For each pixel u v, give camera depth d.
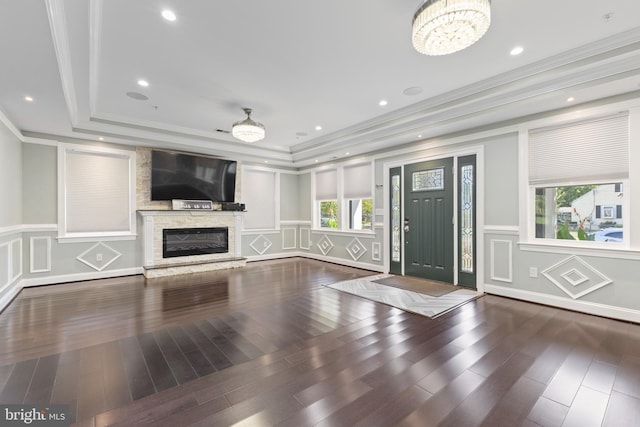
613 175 3.06
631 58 2.48
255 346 2.48
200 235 5.93
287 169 7.48
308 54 2.72
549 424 1.56
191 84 3.31
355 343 2.53
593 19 2.22
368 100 3.84
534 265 3.61
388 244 5.42
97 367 2.12
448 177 4.51
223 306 3.54
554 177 3.44
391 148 5.32
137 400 1.76
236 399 1.77
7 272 3.58
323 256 6.87
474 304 3.60
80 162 4.79
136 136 4.76
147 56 2.71
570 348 2.42
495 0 2.02
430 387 1.89
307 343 2.54
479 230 4.10
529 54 2.73
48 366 2.13
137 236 5.29
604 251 3.09
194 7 2.07
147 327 2.88
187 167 5.66
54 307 3.46
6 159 3.56
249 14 2.16
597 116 3.13
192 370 2.10
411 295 3.98
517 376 2.02
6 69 2.43
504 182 3.86
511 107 3.32
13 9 1.69
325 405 1.72
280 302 3.71
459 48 2.07
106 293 4.07
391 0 2.03
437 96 3.71
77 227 4.75
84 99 3.48
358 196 6.06
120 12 2.10
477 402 1.75
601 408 1.69
